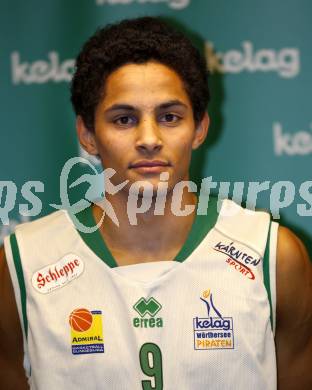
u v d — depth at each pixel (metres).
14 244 3.20
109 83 2.88
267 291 3.06
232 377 2.94
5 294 3.18
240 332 2.97
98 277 3.07
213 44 4.41
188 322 2.98
